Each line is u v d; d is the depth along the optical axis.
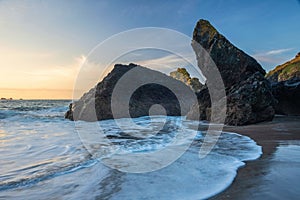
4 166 4.41
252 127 9.78
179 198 2.81
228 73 14.27
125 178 3.59
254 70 13.67
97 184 3.36
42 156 5.20
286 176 3.46
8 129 10.38
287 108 15.84
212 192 2.95
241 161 4.42
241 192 2.89
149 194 2.97
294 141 6.52
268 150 5.36
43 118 16.05
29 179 3.62
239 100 11.34
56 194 3.06
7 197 3.00
